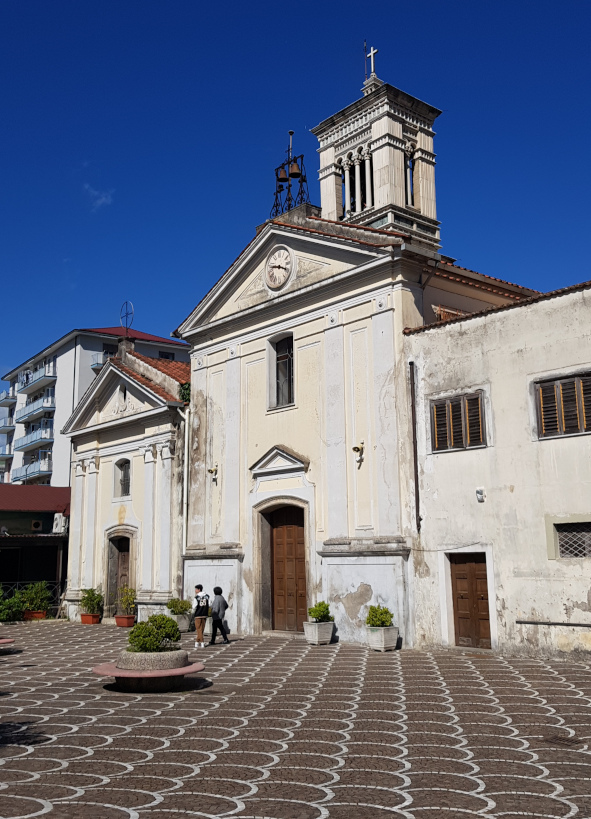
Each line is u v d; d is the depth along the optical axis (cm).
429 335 1739
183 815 616
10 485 3662
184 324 2478
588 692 1111
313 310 2052
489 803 636
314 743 847
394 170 2870
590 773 717
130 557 2659
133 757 800
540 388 1520
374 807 631
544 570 1471
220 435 2311
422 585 1677
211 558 2238
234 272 2311
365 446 1855
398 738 862
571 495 1449
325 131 3158
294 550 2064
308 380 2041
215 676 1363
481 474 1595
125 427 2783
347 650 1677
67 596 2928
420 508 1700
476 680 1239
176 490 2488
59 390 5738
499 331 1602
